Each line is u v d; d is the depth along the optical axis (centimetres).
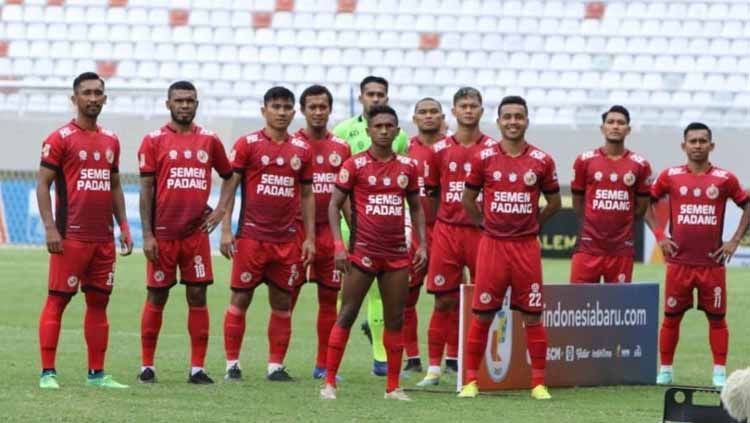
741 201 4384
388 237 3678
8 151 11638
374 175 3691
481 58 13138
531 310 3856
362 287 3691
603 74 12962
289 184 4138
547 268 9238
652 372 4350
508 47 13175
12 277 8219
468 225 4284
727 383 2612
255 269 4131
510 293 3944
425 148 4544
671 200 4422
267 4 13412
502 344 4006
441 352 4241
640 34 13075
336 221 3725
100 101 3819
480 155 3881
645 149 11194
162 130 4019
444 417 3331
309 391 3859
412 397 3788
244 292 4150
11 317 6238
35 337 5369
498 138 11588
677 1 13125
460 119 4341
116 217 3953
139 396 3622
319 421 3195
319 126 4353
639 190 4578
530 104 12556
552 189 3891
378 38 13262
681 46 13000
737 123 12006
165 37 13388
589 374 4200
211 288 7769
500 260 3834
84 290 3884
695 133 4366
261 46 13288
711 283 4356
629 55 13012
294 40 13300
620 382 4275
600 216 4584
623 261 4603
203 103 12669
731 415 2644
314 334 5788
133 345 5153
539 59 13100
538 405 3656
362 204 3694
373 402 3612
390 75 13112
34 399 3484
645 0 13162
